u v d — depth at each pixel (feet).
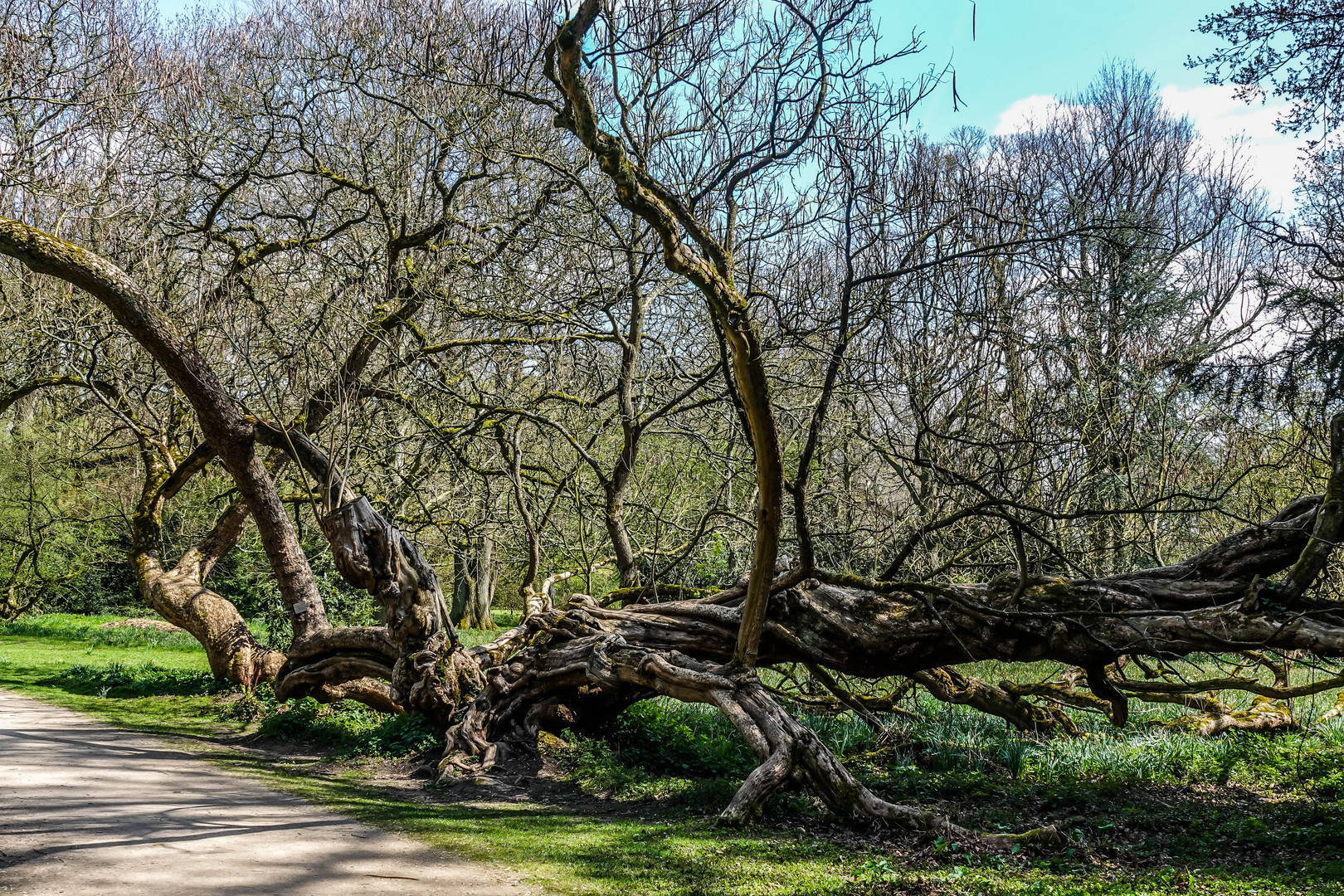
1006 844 23.57
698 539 46.24
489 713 37.35
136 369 59.11
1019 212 40.32
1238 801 30.76
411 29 48.03
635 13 35.65
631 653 35.53
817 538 46.34
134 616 120.16
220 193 52.90
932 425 41.60
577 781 33.37
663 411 46.09
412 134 52.75
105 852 20.95
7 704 50.60
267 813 26.58
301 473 43.80
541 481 53.16
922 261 35.99
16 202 53.72
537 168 49.78
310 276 52.60
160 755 36.99
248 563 73.26
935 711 46.70
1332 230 35.86
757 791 26.50
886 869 21.01
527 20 42.24
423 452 56.24
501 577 97.30
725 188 38.14
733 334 25.48
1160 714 46.24
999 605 34.60
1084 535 45.75
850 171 29.25
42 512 97.60
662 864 22.00
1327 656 30.30
